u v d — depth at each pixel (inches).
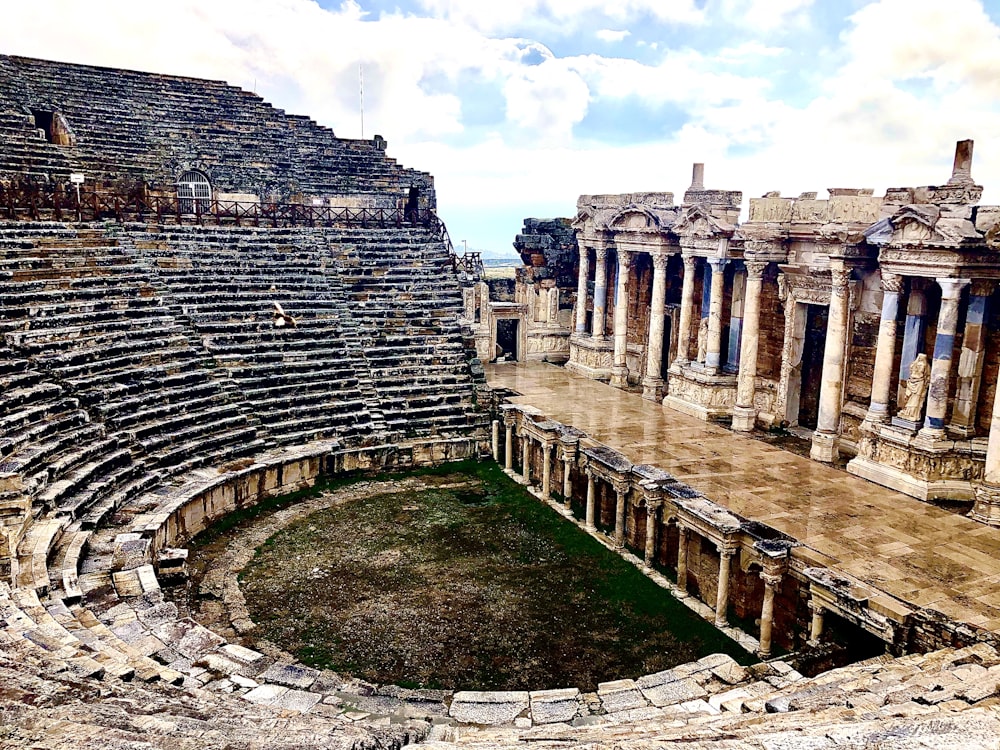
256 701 523.8
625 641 720.3
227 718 402.3
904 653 613.6
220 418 1083.3
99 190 1461.6
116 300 1162.0
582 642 715.4
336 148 1812.3
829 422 1013.2
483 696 548.1
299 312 1332.4
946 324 852.6
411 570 850.8
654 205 1387.8
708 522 768.9
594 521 991.0
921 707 412.5
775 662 592.4
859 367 1050.7
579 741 427.2
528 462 1143.6
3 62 1582.2
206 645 598.9
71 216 1341.0
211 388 1109.1
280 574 832.3
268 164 1707.7
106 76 1683.1
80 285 1144.8
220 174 1636.3
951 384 900.0
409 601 780.0
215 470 989.8
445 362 1354.6
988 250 822.5
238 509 997.8
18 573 633.0
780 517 815.1
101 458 896.3
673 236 1331.2
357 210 1737.2
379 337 1363.2
